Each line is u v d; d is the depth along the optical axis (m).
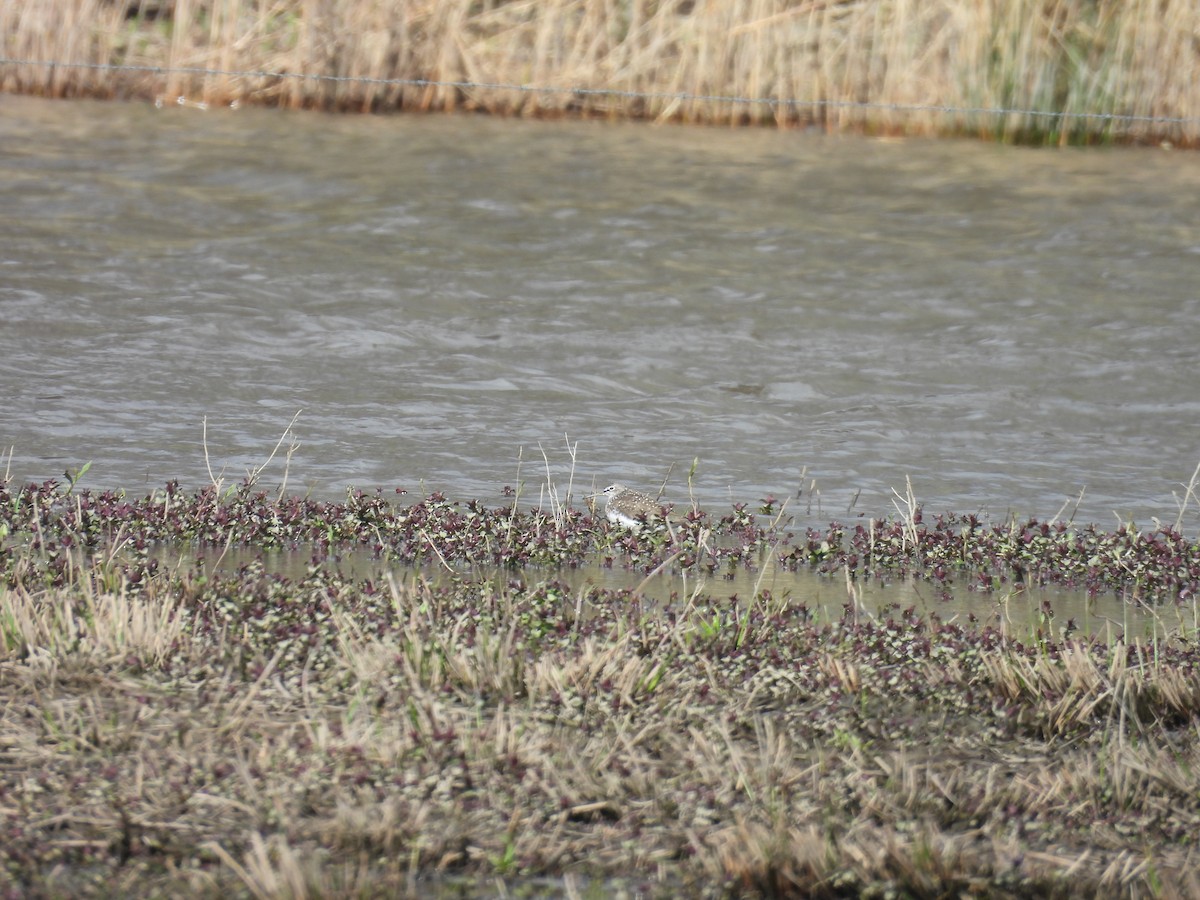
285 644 25.52
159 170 72.69
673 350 51.75
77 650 24.97
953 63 87.56
